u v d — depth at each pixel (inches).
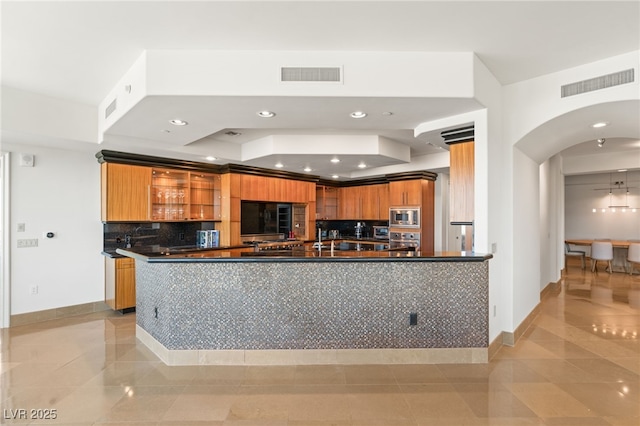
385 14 93.4
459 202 145.2
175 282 128.6
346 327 128.8
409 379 115.0
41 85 140.1
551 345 144.7
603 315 189.2
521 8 90.9
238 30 100.7
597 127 150.2
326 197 344.2
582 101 125.8
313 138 199.5
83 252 195.3
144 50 111.3
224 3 87.9
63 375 117.4
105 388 108.6
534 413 94.5
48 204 183.2
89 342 148.6
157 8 89.5
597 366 124.2
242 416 93.4
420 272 129.6
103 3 87.0
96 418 92.3
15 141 164.4
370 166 251.0
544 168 245.9
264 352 128.2
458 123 136.9
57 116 155.4
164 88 110.7
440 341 129.2
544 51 115.2
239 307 128.6
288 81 113.1
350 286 129.3
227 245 241.0
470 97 115.3
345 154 201.5
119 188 195.2
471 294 129.3
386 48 112.7
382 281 129.4
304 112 130.3
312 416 93.4
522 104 141.0
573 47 112.3
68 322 177.8
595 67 123.2
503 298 145.9
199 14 92.5
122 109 132.0
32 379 114.4
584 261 349.7
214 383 112.2
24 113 145.6
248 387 109.5
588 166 297.6
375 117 138.4
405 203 278.7
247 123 145.7
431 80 114.7
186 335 127.7
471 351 128.8
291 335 128.7
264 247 258.7
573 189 395.5
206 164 236.2
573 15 94.0
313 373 119.9
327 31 102.0
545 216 249.0
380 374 119.0
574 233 394.6
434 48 112.9
